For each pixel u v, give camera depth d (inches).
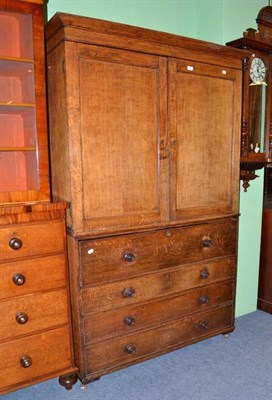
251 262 99.7
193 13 92.4
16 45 63.2
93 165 62.5
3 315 58.7
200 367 76.2
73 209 61.7
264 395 67.2
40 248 60.7
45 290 62.1
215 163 77.5
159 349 75.0
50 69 64.5
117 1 80.9
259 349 83.0
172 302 75.6
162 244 72.2
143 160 67.6
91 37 59.1
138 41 63.5
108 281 66.6
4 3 55.9
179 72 69.2
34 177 63.9
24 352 61.4
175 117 70.1
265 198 118.3
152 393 67.8
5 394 62.3
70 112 59.0
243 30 88.0
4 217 56.9
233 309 86.7
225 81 76.1
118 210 66.1
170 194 71.8
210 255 80.0
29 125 64.8
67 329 65.1
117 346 69.5
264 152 88.1
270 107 88.0
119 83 63.0
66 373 65.7
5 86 67.4
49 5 73.0
